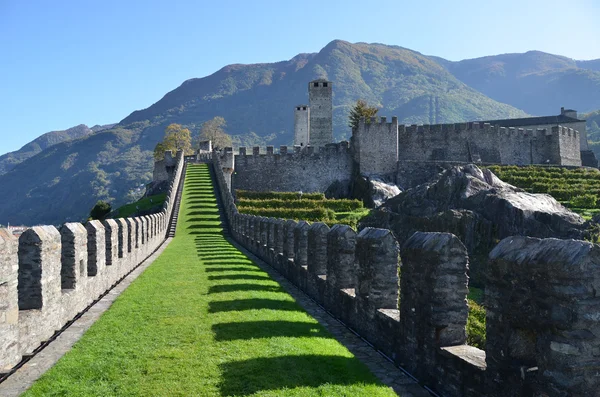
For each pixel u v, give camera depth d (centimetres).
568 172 7731
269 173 8219
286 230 2062
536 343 646
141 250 2520
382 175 8175
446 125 8862
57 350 1046
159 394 782
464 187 5262
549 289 620
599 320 588
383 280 1116
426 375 889
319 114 10400
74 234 1316
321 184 8319
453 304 877
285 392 789
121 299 1507
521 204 4656
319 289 1535
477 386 753
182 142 13175
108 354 977
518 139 9075
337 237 1369
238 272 2053
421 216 5325
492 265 725
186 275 1961
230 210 4731
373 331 1112
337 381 848
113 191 19375
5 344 891
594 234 4266
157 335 1094
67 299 1239
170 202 5344
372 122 8169
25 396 788
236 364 902
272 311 1325
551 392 610
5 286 892
